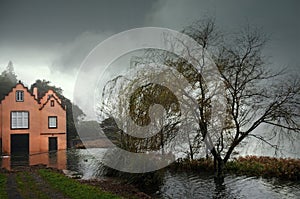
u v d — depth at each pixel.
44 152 35.47
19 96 37.25
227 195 15.23
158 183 15.87
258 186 17.17
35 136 37.41
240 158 23.67
